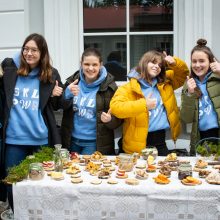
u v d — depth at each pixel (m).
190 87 2.73
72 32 3.70
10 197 2.70
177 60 2.96
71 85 2.77
